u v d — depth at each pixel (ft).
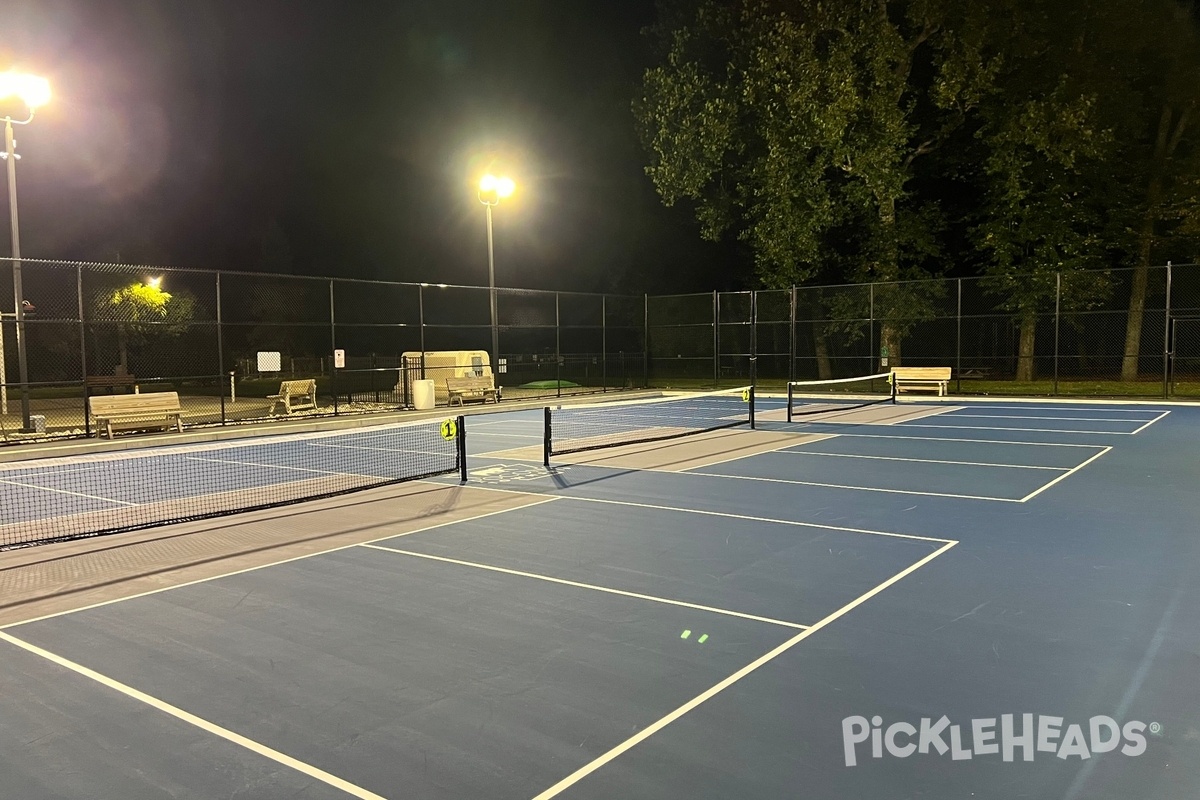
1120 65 94.58
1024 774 11.94
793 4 94.99
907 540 26.30
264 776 12.10
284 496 36.06
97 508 34.32
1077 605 19.56
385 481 37.50
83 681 15.79
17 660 16.93
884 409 78.69
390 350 168.96
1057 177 94.07
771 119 93.15
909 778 11.84
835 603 19.85
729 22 102.99
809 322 103.50
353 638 17.87
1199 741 12.87
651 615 19.11
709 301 111.96
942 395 89.45
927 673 15.55
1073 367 110.42
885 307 96.07
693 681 15.30
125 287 99.45
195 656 16.97
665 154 101.45
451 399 82.79
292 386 74.49
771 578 22.06
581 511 31.50
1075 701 14.32
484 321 162.30
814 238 97.09
